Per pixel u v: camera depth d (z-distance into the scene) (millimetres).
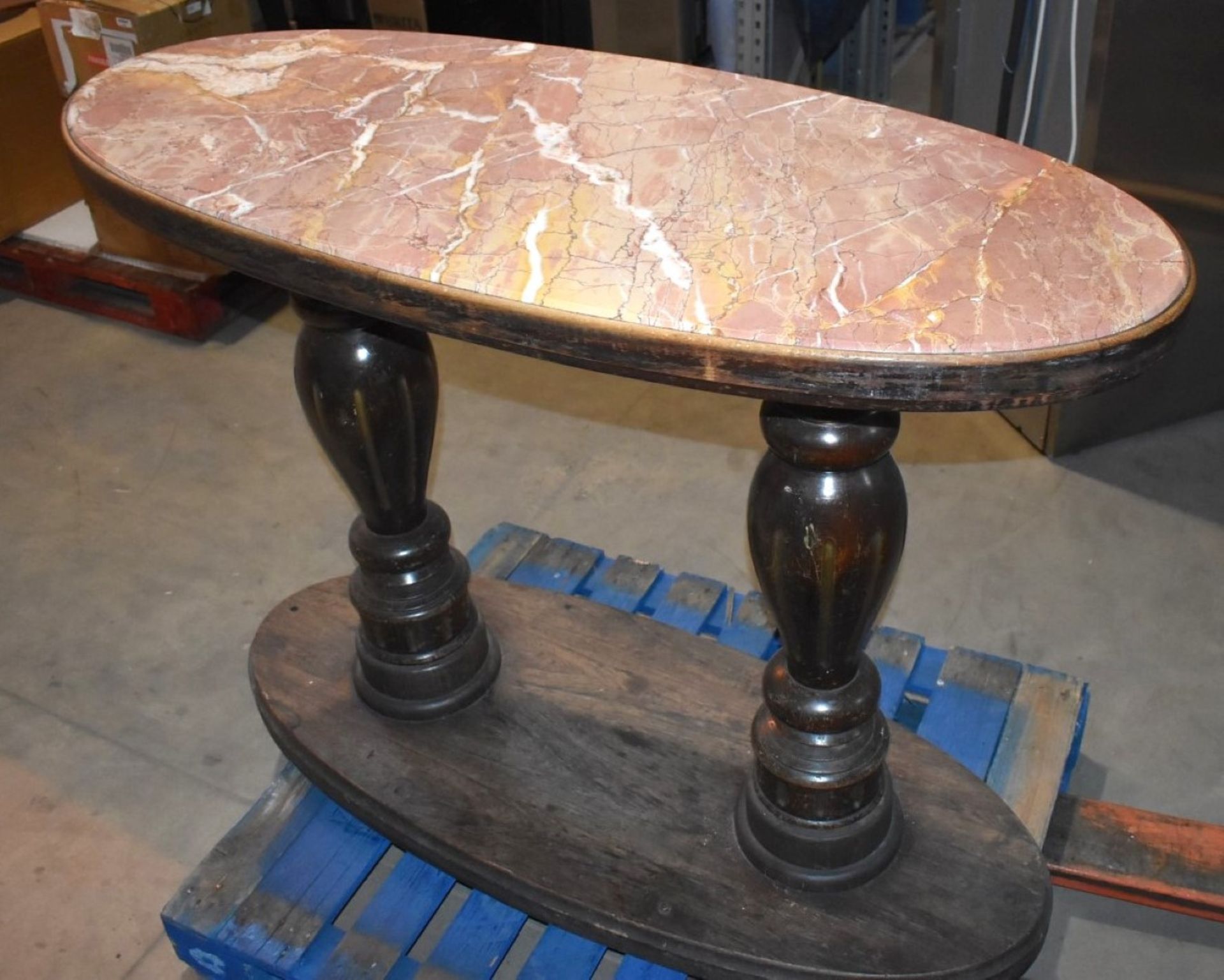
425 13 3564
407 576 1717
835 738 1456
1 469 2773
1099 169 2355
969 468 2646
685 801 1675
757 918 1537
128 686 2260
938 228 1128
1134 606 2299
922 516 2527
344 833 1764
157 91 1471
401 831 1694
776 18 3188
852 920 1526
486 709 1810
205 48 1594
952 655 1977
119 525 2615
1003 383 981
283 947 1622
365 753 1764
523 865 1615
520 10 3613
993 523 2502
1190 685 2148
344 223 1184
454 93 1441
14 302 3342
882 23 3707
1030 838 1614
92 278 3170
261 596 2436
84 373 3066
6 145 3133
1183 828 1739
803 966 1485
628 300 1052
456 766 1738
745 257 1098
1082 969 1781
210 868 1716
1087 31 2285
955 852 1595
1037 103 2512
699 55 3506
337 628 1964
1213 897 1656
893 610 2320
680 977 1590
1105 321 1003
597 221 1165
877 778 1533
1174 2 2182
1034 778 1771
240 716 2199
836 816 1507
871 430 1177
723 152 1281
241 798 2062
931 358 973
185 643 2342
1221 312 2590
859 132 1315
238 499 2674
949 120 2727
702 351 1015
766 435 1213
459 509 2604
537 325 1067
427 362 1589
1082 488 2576
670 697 1814
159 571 2498
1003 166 1239
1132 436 2697
